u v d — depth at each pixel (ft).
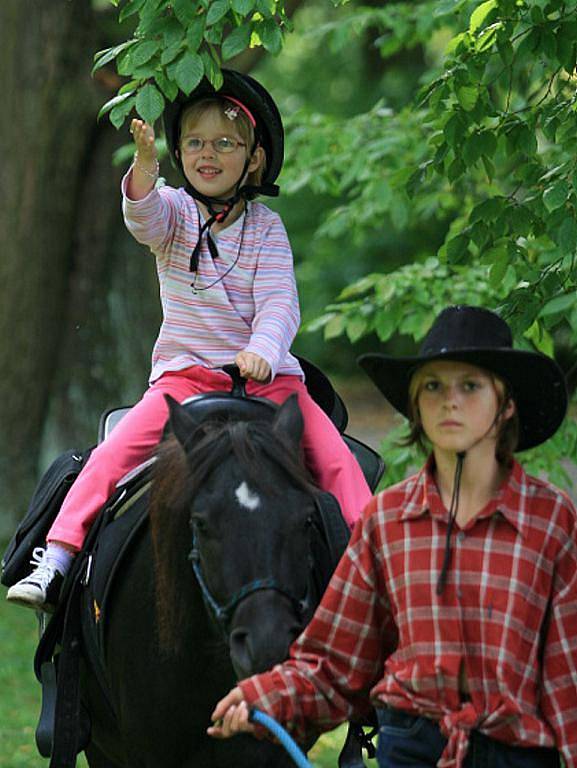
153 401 26.63
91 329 73.72
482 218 31.01
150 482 24.85
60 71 69.51
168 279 26.86
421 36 52.03
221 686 23.38
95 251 73.26
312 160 50.47
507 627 18.69
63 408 73.72
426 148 48.08
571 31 29.63
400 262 133.59
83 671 27.12
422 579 19.15
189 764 24.39
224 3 27.63
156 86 28.53
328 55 146.10
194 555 22.04
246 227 26.86
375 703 19.70
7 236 70.33
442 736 19.13
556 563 19.07
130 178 25.77
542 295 31.68
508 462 19.48
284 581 21.12
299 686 19.70
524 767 18.83
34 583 26.08
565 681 18.80
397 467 40.11
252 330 26.55
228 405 24.45
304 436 25.95
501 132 30.91
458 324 19.86
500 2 29.91
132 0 28.78
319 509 24.47
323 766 44.80
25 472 73.00
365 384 148.36
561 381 19.17
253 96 27.09
